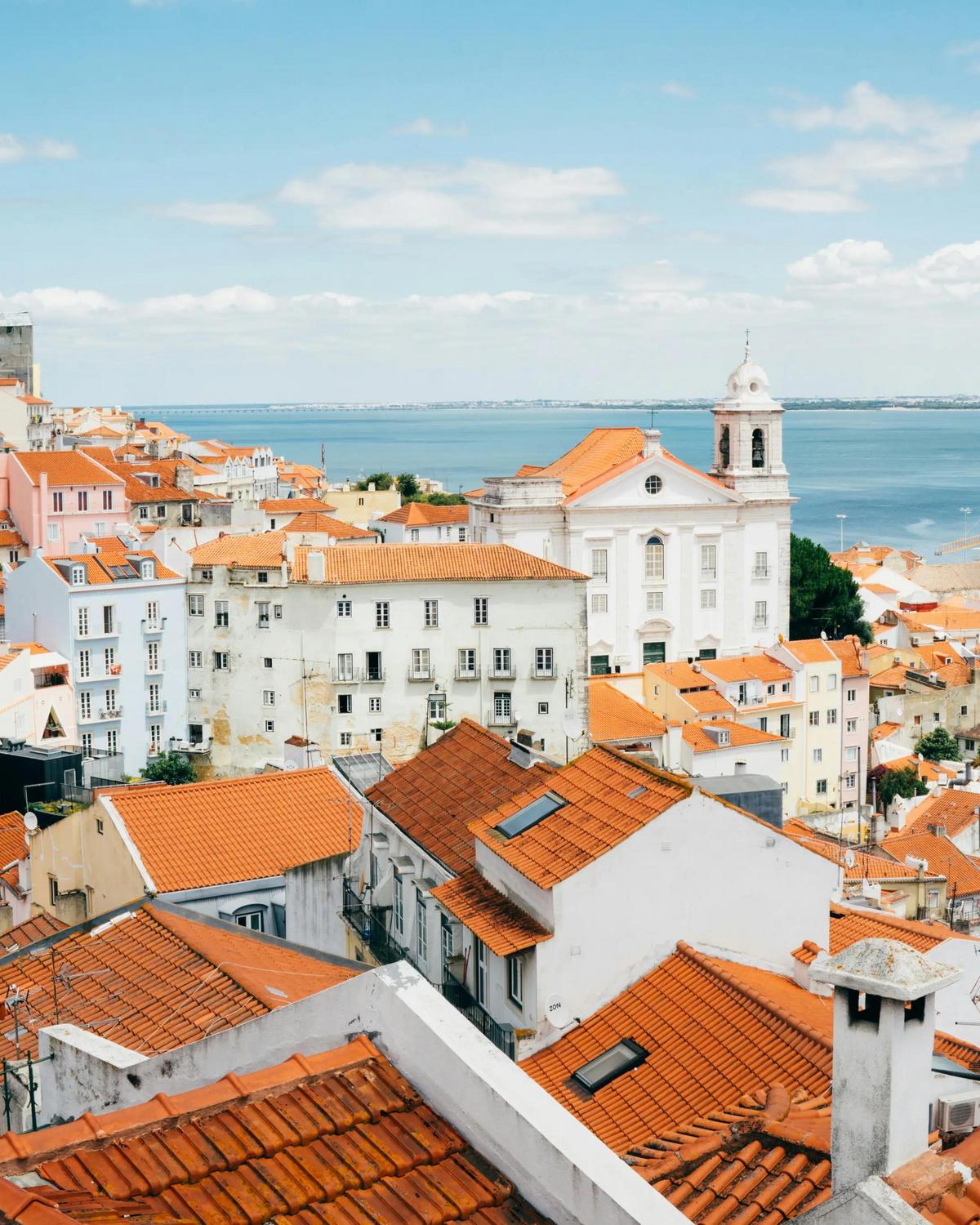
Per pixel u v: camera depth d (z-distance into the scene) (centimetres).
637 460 16875
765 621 17575
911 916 9169
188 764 11906
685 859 3422
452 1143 1642
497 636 12244
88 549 12412
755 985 3247
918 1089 1608
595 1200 1486
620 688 14250
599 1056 3203
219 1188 1546
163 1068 1920
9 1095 2655
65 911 4784
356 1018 1775
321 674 11950
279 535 12725
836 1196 1465
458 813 4284
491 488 17012
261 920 4419
